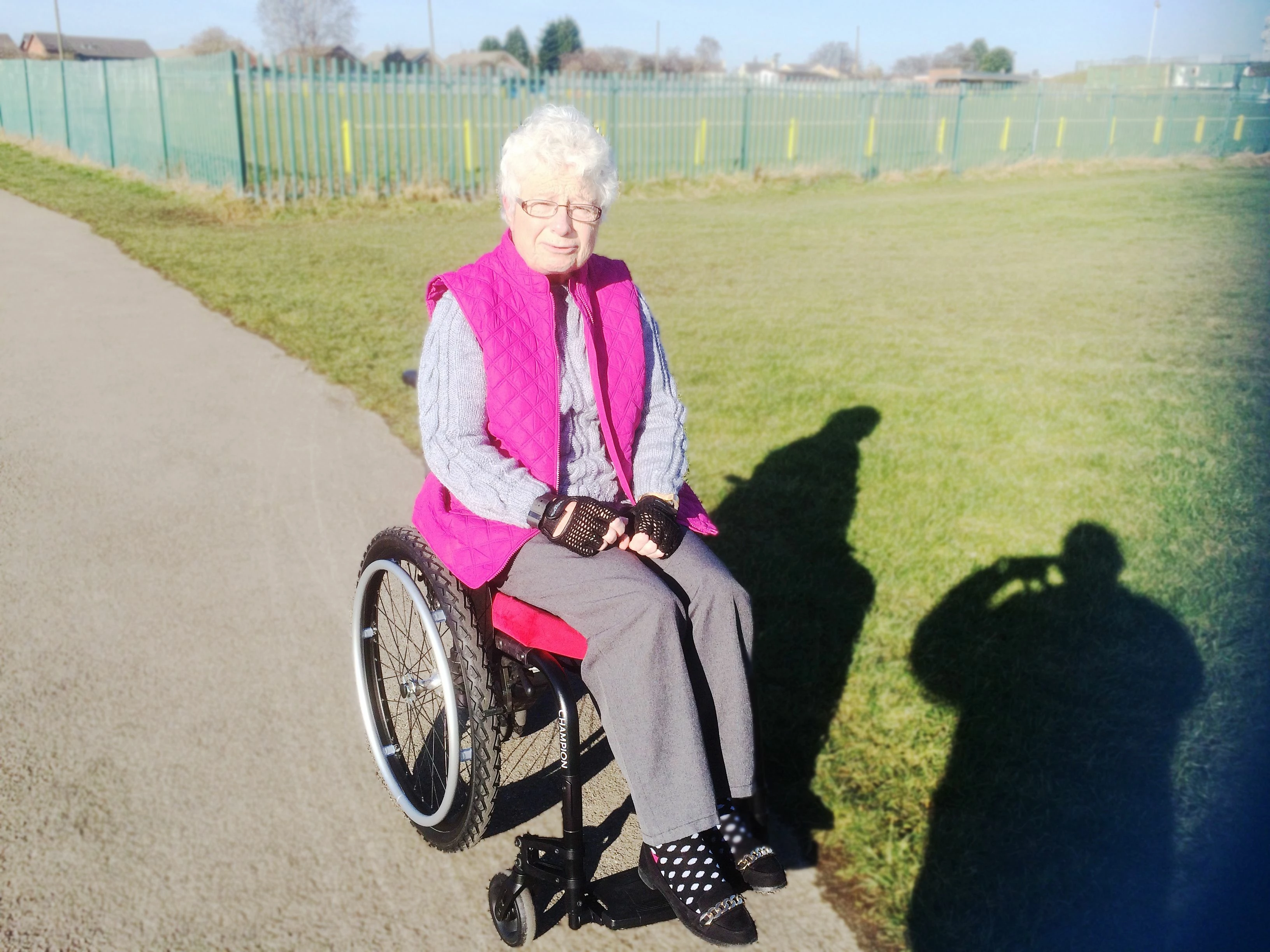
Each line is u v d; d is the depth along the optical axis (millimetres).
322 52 67500
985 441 5285
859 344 7199
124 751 2852
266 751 2889
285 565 3979
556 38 97062
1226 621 3562
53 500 4484
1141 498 4586
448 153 15703
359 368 6414
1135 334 7641
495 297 2238
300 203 14242
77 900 2334
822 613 3594
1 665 3221
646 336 2494
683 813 2014
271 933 2283
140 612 3586
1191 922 2316
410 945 2275
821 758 2861
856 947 2291
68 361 6516
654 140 18234
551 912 2367
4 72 24188
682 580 2172
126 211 13359
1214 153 24922
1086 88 23141
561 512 2104
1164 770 2811
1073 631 3492
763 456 5043
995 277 9969
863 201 16828
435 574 2283
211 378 6215
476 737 2199
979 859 2506
